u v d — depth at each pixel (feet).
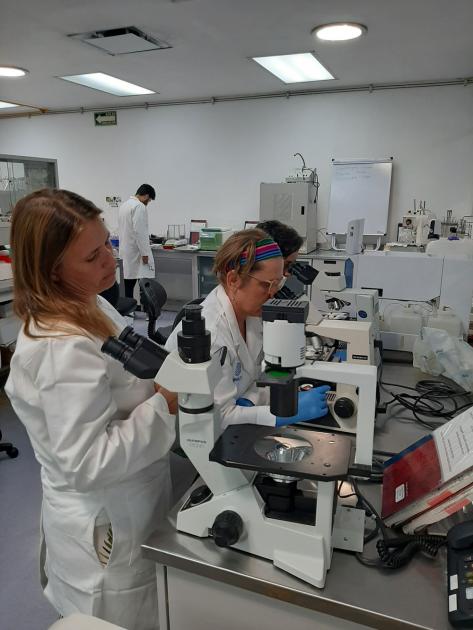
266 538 2.65
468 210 14.79
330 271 6.02
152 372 2.55
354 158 15.71
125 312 12.73
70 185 20.39
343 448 2.71
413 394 5.25
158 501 3.36
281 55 11.92
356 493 3.30
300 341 2.43
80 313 2.87
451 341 5.63
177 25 9.92
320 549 2.53
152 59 12.28
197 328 2.47
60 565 3.20
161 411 2.97
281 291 4.50
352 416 4.07
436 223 14.66
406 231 13.97
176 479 3.95
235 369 4.25
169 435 3.01
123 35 10.39
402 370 6.06
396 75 13.75
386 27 9.93
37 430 2.91
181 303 19.43
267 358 2.48
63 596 3.28
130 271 16.03
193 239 18.30
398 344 6.65
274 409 2.51
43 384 2.63
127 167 19.20
